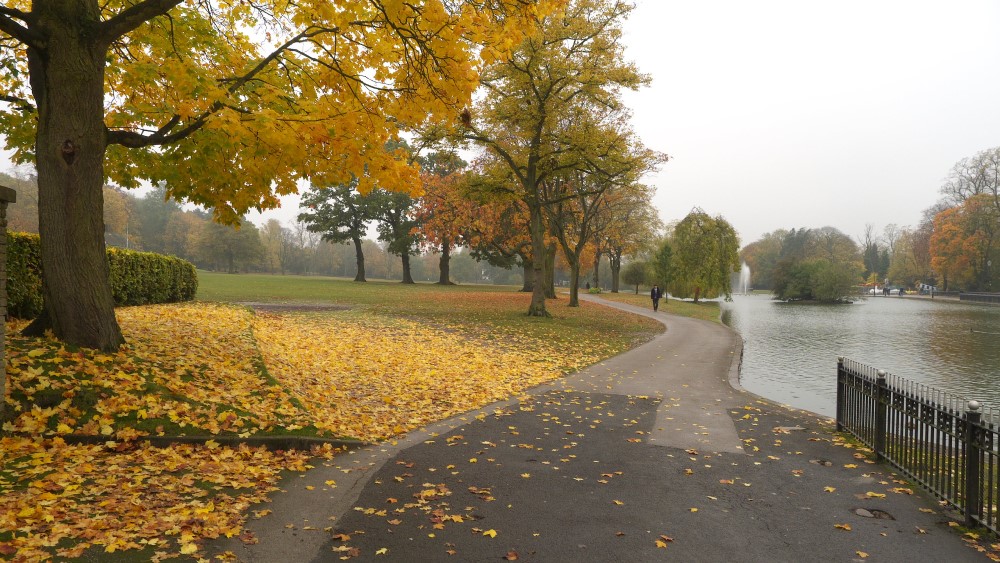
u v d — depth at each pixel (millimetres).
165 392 7102
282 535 4387
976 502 5000
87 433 5957
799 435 8031
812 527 4891
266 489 5305
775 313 47125
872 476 6285
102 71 7465
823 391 13859
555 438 7570
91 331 7512
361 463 6270
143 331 10008
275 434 6727
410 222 63938
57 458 5434
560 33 22453
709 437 7820
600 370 13758
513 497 5391
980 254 73062
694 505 5324
